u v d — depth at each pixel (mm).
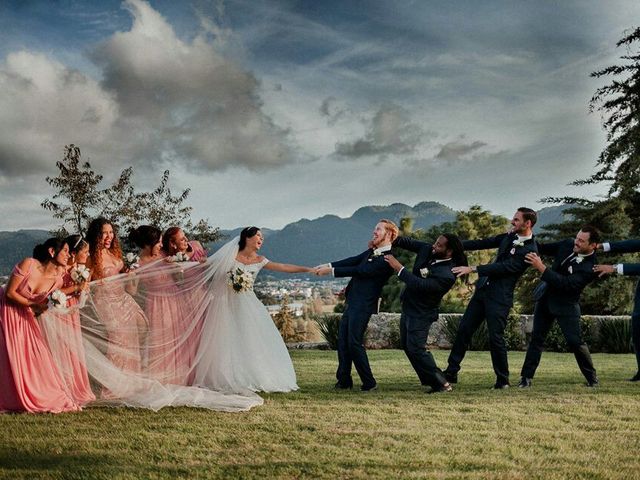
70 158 15914
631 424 5117
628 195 17875
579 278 6930
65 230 15859
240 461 4094
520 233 7242
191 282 6664
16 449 4355
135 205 16391
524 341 12688
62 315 5793
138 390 5973
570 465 4023
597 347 12461
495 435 4766
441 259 6949
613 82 17641
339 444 4500
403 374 8453
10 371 5504
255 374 6754
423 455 4219
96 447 4422
